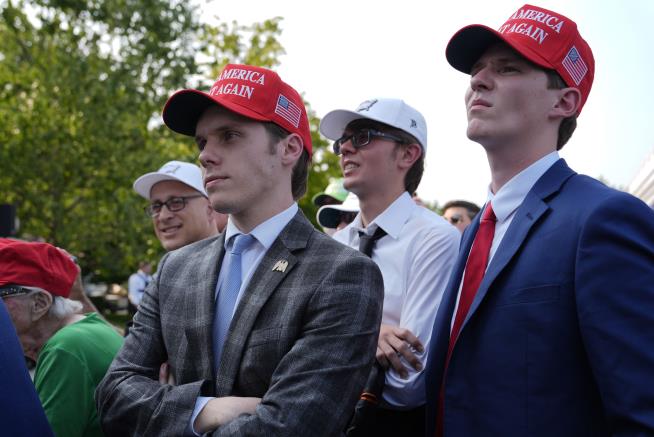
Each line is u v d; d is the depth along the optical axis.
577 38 2.13
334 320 2.01
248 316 2.07
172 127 2.34
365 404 2.51
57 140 17.66
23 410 1.63
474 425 1.89
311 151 2.40
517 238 1.95
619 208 1.78
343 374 1.96
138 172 17.86
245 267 2.23
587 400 1.77
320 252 2.15
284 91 2.29
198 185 3.93
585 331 1.72
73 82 17.38
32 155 17.47
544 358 1.80
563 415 1.77
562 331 1.79
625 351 1.63
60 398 2.54
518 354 1.83
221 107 2.22
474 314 1.95
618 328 1.65
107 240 19.09
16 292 2.77
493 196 2.19
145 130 19.09
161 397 2.03
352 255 2.12
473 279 2.08
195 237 3.94
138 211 17.95
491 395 1.86
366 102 3.13
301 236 2.21
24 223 18.00
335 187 5.17
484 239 2.12
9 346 1.68
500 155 2.11
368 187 3.04
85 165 17.80
